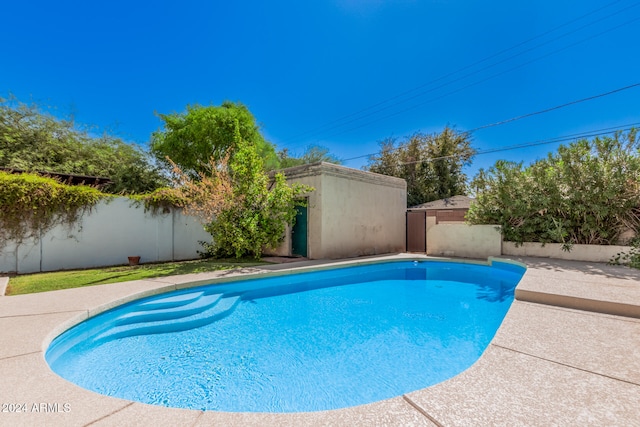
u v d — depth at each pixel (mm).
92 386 2869
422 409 1714
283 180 9148
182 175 8984
